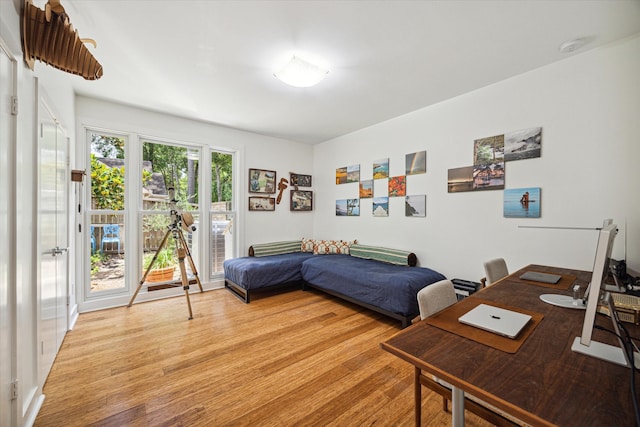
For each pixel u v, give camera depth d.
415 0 1.62
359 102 3.12
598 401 0.63
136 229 3.32
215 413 1.50
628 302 1.18
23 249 1.36
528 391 0.67
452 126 3.00
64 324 2.35
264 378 1.82
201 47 2.07
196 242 3.86
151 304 3.26
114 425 1.42
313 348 2.22
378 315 2.94
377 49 2.11
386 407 1.55
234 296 3.60
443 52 2.15
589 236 2.12
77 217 2.88
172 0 1.61
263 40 2.00
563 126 2.24
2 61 1.16
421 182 3.31
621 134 1.98
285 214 4.72
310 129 4.16
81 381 1.77
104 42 2.00
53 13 1.28
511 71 2.44
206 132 3.85
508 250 2.56
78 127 2.90
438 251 3.14
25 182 1.40
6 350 1.20
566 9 1.69
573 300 1.31
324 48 2.09
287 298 3.54
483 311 1.19
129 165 3.29
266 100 3.06
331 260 3.71
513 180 2.53
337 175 4.59
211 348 2.21
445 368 0.78
